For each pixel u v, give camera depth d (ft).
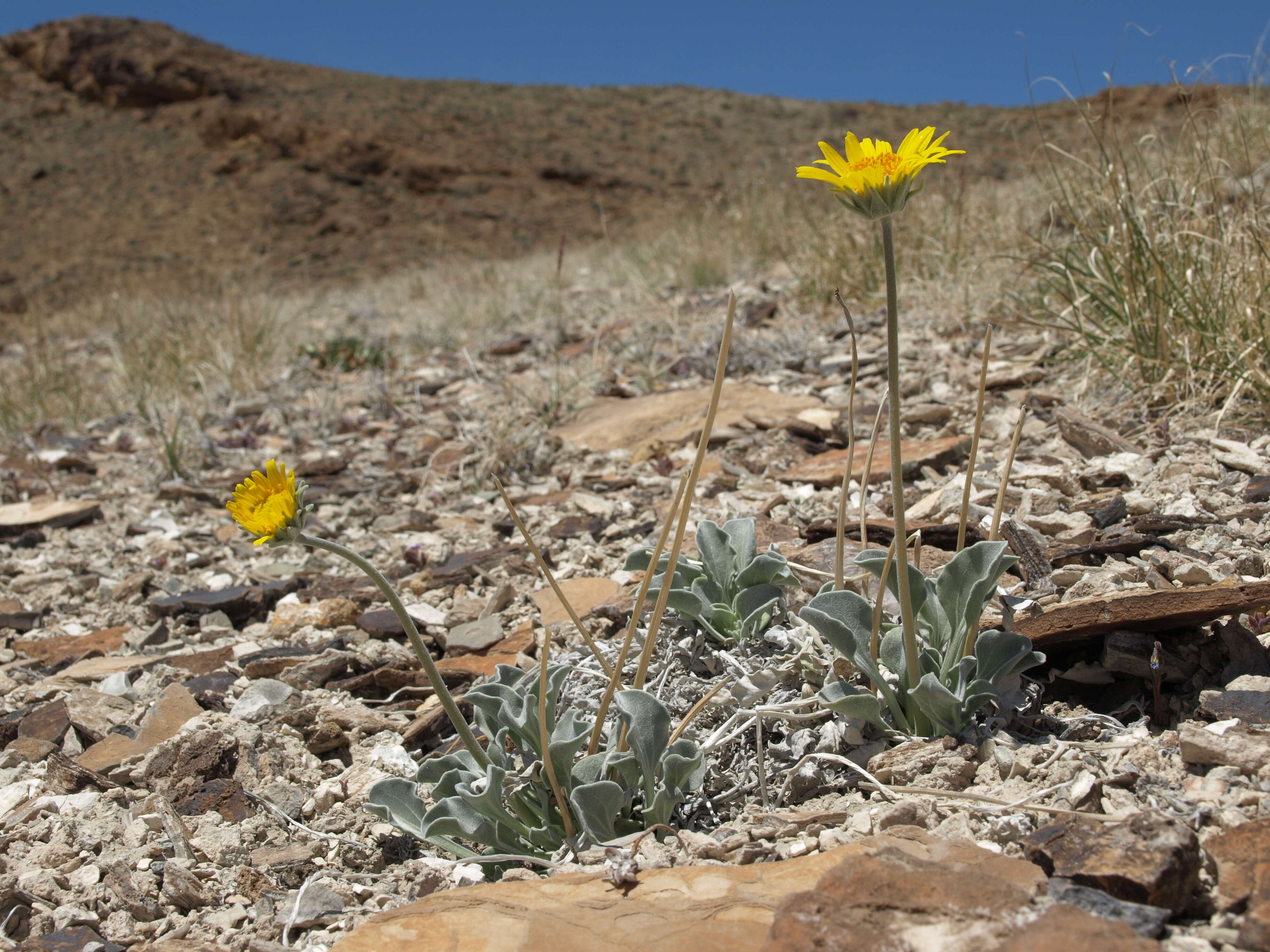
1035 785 5.74
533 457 15.26
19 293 95.20
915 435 13.30
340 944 4.99
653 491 13.29
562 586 10.71
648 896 5.14
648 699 6.07
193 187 118.93
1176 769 5.68
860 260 20.86
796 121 150.20
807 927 4.39
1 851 6.83
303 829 6.87
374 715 8.34
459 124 139.44
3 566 13.07
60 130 137.28
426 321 27.76
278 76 153.58
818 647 7.36
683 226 31.68
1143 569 8.02
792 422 14.40
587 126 147.64
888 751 6.27
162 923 5.94
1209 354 11.85
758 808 6.24
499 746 6.51
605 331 22.63
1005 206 21.39
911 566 6.61
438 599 10.91
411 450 16.78
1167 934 4.39
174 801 7.30
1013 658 6.26
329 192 114.52
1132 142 16.56
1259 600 6.45
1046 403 13.02
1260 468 9.79
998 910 4.31
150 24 155.12
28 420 21.91
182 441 18.08
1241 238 12.25
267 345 25.43
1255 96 16.03
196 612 11.25
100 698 9.04
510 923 5.03
